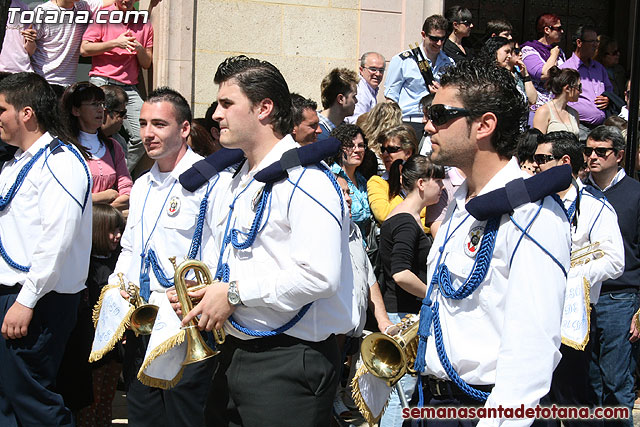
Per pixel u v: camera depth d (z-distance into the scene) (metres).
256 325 3.03
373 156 6.04
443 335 2.71
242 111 3.10
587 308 4.38
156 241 3.98
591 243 4.81
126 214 5.69
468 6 9.98
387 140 5.87
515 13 10.12
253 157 3.17
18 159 4.23
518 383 2.41
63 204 4.05
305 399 3.03
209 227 3.89
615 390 5.31
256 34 7.43
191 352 3.17
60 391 4.58
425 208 5.43
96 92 5.52
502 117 2.63
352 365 5.49
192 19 7.17
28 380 4.11
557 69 7.39
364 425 5.33
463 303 2.65
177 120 4.06
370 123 6.55
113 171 5.68
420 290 4.69
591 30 8.43
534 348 2.42
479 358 2.61
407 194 5.17
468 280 2.60
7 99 4.14
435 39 7.16
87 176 4.23
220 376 3.18
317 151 3.00
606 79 8.57
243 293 2.95
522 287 2.46
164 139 4.02
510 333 2.44
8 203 4.13
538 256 2.46
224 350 3.16
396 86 7.25
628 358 5.34
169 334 3.48
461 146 2.66
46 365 4.16
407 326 2.98
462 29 7.55
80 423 4.90
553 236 2.48
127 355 4.07
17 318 4.00
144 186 4.14
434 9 7.76
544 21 8.38
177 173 4.04
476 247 2.62
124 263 4.13
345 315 3.12
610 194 5.55
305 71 7.58
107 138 5.77
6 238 4.14
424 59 7.20
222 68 3.15
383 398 3.15
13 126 4.15
